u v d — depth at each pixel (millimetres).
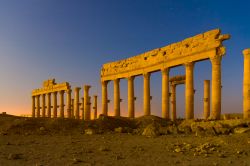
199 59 43625
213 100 40875
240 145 24594
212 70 41281
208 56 42031
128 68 57656
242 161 19078
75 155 21562
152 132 34750
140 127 42438
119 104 60406
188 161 19234
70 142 29172
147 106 53281
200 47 43375
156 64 51344
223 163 18484
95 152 23016
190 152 22656
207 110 52625
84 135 36031
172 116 62938
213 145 25125
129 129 39469
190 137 30516
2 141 30297
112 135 35500
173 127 36125
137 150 23844
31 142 29453
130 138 32250
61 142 29312
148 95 53375
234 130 30969
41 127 40656
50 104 85375
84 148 25062
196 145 25594
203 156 20938
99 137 33625
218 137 28500
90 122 43844
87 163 18688
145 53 54156
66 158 20391
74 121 43938
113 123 43750
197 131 32469
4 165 18172
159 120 44781
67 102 77562
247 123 32031
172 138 30656
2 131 39031
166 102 49281
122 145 26766
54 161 19312
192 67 45156
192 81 45062
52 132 38625
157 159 19984
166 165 18031
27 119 44719
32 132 38438
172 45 48656
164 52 50156
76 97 73875
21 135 36156
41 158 20391
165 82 49562
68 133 37938
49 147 25828
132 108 56781
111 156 21219
